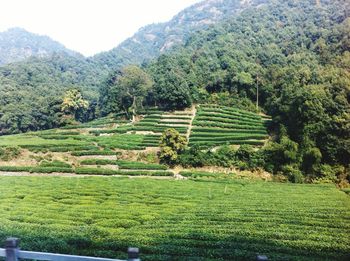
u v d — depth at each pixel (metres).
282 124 80.12
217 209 37.44
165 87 107.06
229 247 24.91
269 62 130.75
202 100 112.94
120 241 24.05
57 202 39.81
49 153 74.38
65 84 167.25
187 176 66.81
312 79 92.88
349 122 67.12
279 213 35.62
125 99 111.69
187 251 22.69
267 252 24.56
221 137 83.06
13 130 114.12
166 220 32.22
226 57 131.00
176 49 168.25
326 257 24.59
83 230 26.44
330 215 34.94
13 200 39.75
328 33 127.69
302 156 67.56
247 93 115.12
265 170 69.00
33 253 12.11
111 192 45.97
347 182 63.97
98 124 102.56
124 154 76.31
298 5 175.88
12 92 130.12
